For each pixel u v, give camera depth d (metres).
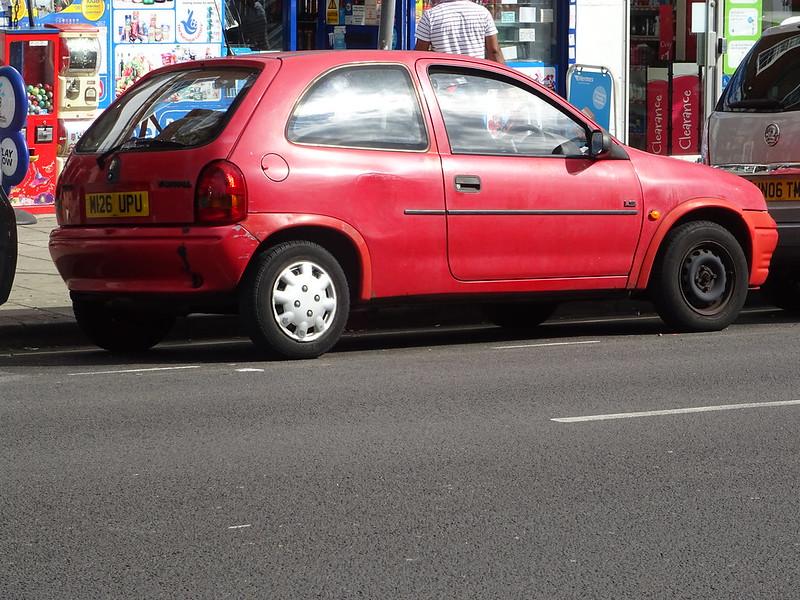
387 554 5.33
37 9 17.59
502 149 10.41
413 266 10.02
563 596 4.88
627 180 10.80
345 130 9.82
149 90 10.31
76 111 17.61
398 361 9.80
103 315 10.44
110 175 9.83
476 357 10.02
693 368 9.42
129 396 8.40
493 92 10.48
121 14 17.97
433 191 10.02
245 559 5.26
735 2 21.98
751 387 8.70
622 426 7.52
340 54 10.01
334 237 9.80
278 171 9.48
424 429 7.43
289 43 19.12
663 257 11.05
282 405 8.09
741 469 6.61
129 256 9.64
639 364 9.62
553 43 20.73
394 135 9.99
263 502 6.01
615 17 20.94
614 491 6.21
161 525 5.68
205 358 10.11
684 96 22.45
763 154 12.32
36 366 9.74
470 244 10.19
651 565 5.21
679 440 7.20
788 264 12.27
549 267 10.52
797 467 6.65
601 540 5.50
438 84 10.28
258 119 9.54
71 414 7.84
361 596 4.87
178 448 6.99
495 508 5.93
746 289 11.40
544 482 6.36
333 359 9.90
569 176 10.57
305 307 9.65
